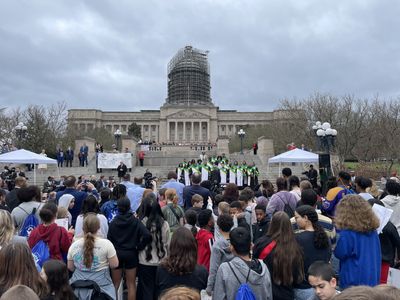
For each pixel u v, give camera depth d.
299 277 6.33
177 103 155.50
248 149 88.31
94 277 7.35
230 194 12.82
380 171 51.62
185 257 6.70
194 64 159.62
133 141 60.56
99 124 149.25
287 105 75.31
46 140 65.12
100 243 7.46
